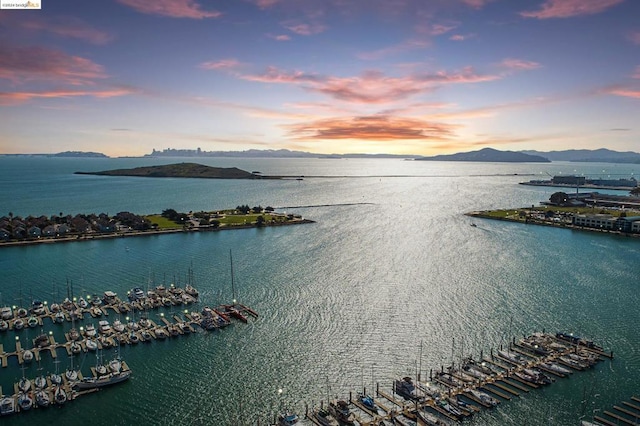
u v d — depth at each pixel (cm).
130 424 9362
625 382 10825
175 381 10912
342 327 13850
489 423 9325
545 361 11662
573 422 9369
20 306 15762
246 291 17175
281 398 10294
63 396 10000
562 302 15888
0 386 10506
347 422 9281
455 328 13762
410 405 9969
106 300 16012
